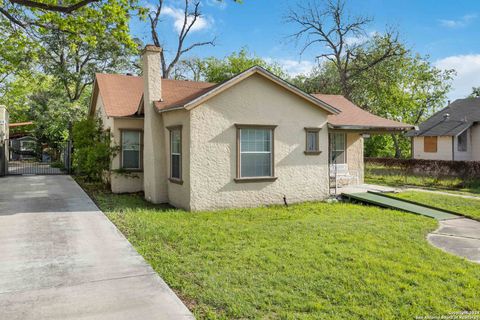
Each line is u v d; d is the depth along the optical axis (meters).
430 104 33.16
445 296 4.58
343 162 15.40
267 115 11.42
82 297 4.45
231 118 10.83
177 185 11.19
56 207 10.46
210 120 10.52
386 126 14.17
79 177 19.30
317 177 12.45
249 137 11.20
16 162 32.78
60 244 6.73
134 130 14.40
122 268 5.48
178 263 5.75
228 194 10.83
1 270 5.37
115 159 14.17
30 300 4.36
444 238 7.75
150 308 4.16
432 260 6.02
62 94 26.98
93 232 7.62
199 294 4.55
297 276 5.18
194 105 10.09
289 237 7.38
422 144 27.73
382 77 28.48
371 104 30.27
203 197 10.45
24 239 7.07
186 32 29.41
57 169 24.44
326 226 8.45
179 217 9.38
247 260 5.89
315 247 6.63
